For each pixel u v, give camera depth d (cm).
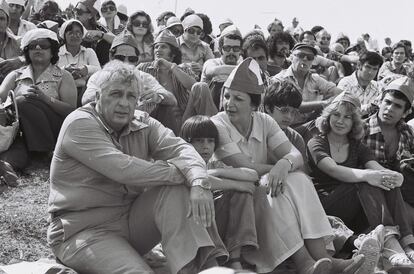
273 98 545
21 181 600
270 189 459
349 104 554
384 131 622
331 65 1043
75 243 402
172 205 397
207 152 479
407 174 605
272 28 1199
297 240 449
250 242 443
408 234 525
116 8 1068
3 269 418
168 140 428
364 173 529
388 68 1105
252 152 501
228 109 495
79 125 402
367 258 468
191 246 391
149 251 441
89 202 407
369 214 522
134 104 416
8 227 504
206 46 903
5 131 611
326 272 429
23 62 722
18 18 855
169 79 713
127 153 424
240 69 493
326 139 566
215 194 464
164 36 744
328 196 543
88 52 780
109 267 390
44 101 641
